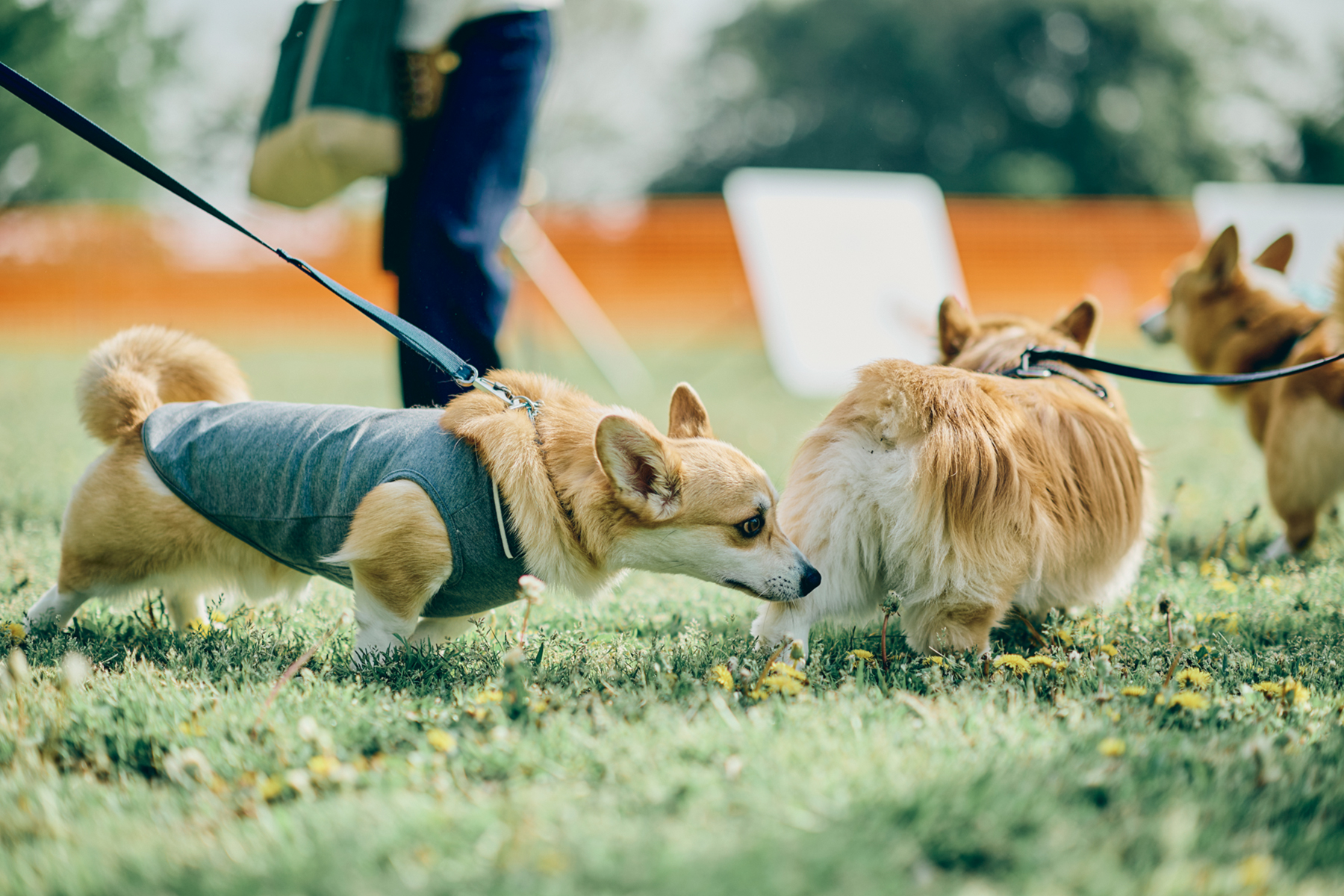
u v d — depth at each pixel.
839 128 33.62
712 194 35.75
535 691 2.56
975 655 2.98
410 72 4.09
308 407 3.03
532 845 1.71
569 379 12.87
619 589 4.12
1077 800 1.90
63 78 24.45
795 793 1.89
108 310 18.23
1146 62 32.59
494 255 4.07
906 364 3.19
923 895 1.59
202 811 1.97
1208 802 1.90
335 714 2.42
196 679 2.73
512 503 2.74
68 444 7.43
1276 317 5.35
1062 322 4.21
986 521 3.03
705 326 17.69
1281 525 5.44
